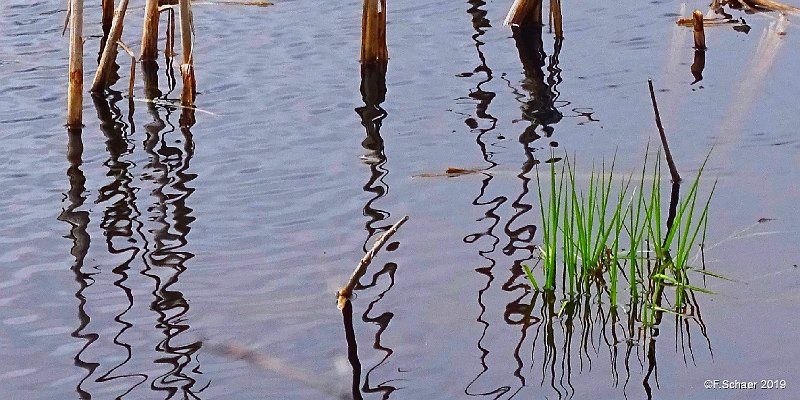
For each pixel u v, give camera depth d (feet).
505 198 20.85
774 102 25.23
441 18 33.88
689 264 17.85
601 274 17.66
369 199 21.13
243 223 20.35
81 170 23.31
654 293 17.04
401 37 32.24
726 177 21.22
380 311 16.75
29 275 18.57
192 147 24.47
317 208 20.88
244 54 30.81
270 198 21.47
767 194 20.27
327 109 26.68
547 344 15.70
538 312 16.60
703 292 16.94
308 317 16.66
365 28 29.45
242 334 16.29
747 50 29.17
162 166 23.41
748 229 18.88
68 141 25.04
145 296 17.62
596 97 26.76
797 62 27.73
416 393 14.55
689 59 28.91
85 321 16.89
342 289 16.92
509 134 24.53
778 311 16.21
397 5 35.24
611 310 16.62
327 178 22.35
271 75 29.14
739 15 32.27
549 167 22.36
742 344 15.46
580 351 15.51
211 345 16.02
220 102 27.35
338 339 15.98
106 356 15.84
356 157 23.52
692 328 15.98
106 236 20.02
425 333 16.06
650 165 22.08
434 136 24.63
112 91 28.48
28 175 23.08
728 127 23.95
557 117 25.49
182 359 15.67
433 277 17.75
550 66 29.37
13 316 17.15
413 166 22.82
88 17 33.94
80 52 25.21
